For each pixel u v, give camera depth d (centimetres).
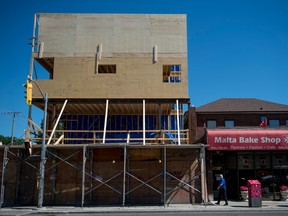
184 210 1812
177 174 2198
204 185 2125
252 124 3161
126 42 2638
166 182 2184
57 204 2136
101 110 2850
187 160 2217
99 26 2666
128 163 2198
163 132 2436
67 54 2609
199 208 1894
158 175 2112
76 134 2864
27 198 2162
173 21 2684
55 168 2183
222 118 3167
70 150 2216
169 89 2553
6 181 2166
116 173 2192
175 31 2667
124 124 2928
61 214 1722
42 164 1978
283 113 3184
